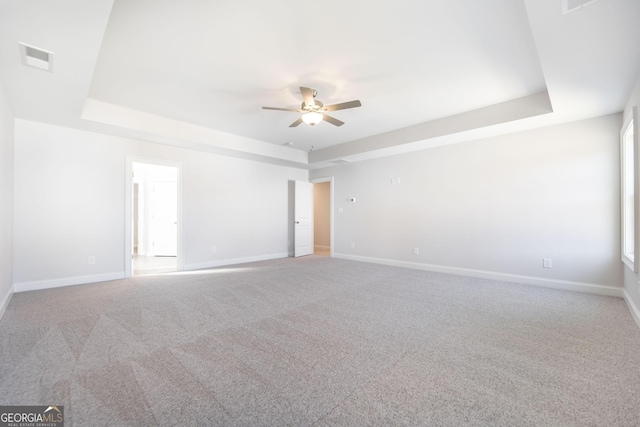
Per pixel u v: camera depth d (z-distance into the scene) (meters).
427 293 3.75
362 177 6.39
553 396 1.63
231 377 1.81
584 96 3.05
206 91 3.46
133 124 4.10
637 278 2.83
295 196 7.12
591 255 3.72
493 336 2.43
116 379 1.78
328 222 9.18
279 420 1.44
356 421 1.44
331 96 3.61
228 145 5.21
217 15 2.13
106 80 3.19
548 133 4.01
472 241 4.76
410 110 4.10
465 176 4.83
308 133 5.23
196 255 5.47
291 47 2.56
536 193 4.12
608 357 2.07
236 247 6.08
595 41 2.09
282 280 4.50
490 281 4.41
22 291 3.76
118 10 2.06
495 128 4.09
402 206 5.69
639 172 2.72
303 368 1.92
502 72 3.03
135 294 3.69
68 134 4.09
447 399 1.61
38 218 3.88
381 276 4.80
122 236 4.60
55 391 1.65
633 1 1.67
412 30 2.34
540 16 1.84
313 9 2.08
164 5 2.02
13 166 3.64
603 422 1.42
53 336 2.40
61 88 2.85
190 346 2.23
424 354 2.12
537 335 2.45
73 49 2.18
